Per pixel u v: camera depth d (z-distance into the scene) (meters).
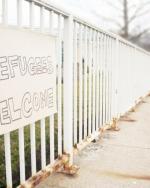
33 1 2.60
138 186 3.22
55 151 3.91
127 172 3.59
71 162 3.49
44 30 2.93
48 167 3.10
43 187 3.10
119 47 6.20
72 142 3.58
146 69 11.52
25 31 2.45
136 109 8.59
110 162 3.91
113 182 3.30
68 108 3.43
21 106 2.46
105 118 5.31
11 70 2.30
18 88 2.40
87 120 4.45
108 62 5.34
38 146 4.11
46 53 2.82
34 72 2.62
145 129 5.88
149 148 4.59
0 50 2.17
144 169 3.70
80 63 3.86
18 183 3.01
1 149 3.94
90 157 4.08
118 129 5.68
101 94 4.90
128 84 7.43
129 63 7.50
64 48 3.38
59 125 3.31
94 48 4.48
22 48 2.43
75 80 3.70
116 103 5.83
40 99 2.75
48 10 2.95
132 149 4.52
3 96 2.24
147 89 12.04
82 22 3.80
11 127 2.34
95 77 4.59
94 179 3.35
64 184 3.19
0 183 2.98
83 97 4.24
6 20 2.24
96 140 4.81
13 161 3.55
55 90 3.05
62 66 3.45
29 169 3.38
